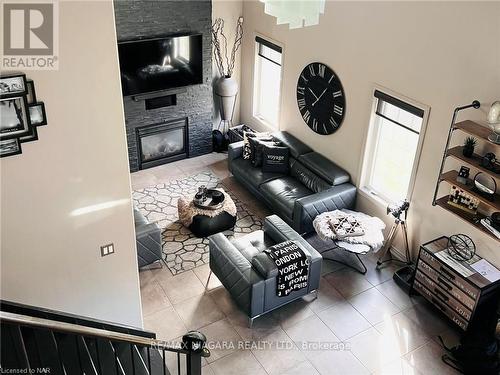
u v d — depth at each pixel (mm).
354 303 5531
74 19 3225
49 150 3516
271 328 5188
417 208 5770
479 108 4770
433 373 4754
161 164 8234
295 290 5234
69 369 3768
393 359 4883
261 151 7297
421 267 5359
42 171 3557
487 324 4965
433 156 5391
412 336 5141
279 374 4691
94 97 3521
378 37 5688
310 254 5285
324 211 6371
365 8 5766
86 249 4039
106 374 3932
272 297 5133
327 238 5738
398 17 5371
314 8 2582
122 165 3875
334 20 6258
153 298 5520
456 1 4730
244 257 5332
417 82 5355
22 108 3279
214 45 8094
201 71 7844
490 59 4566
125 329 4453
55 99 3381
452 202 5172
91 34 3322
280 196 6703
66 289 4105
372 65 5871
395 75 5598
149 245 5703
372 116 6086
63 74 3336
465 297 4930
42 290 3986
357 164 6516
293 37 7094
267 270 4930
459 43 4805
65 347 3938
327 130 6883
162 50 7305
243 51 8406
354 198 6613
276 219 5871
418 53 5250
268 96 8320
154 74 7418
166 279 5797
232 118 9031
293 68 7262
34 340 3865
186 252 6238
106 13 3318
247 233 6633
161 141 8086
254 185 7164
